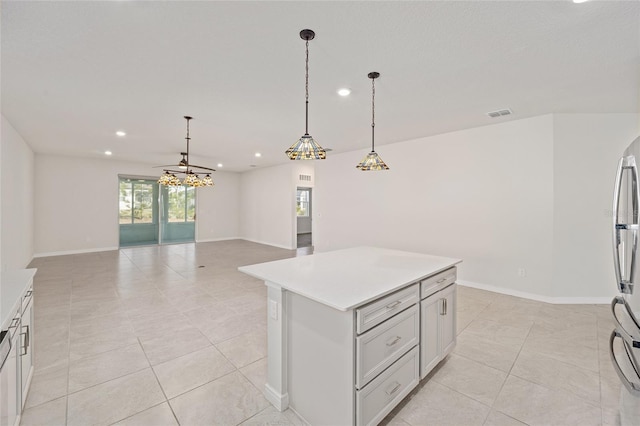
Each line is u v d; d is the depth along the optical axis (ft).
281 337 6.19
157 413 6.04
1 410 4.55
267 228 30.50
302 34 6.63
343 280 6.28
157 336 9.43
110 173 25.94
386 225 18.26
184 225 31.68
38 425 5.66
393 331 5.87
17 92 10.11
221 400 6.47
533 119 12.71
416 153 16.66
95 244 25.27
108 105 11.43
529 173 12.85
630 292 5.17
